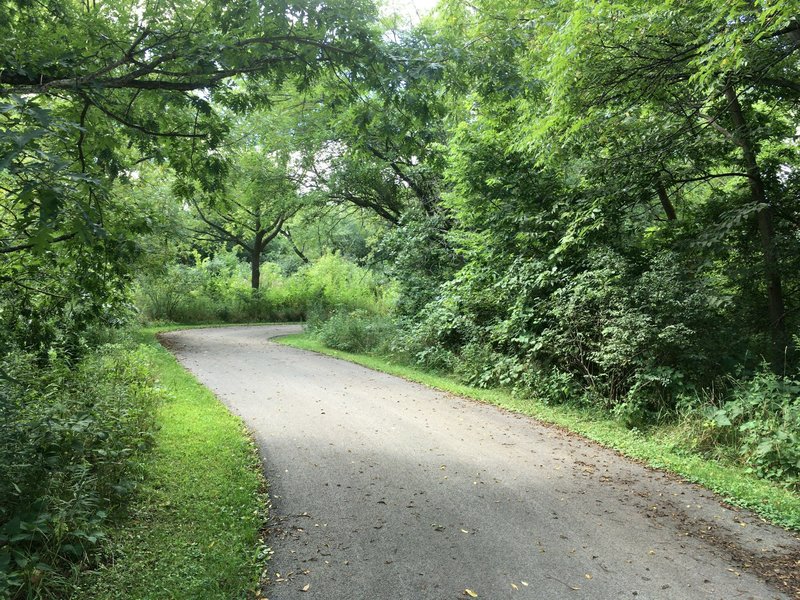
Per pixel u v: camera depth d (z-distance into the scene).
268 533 4.48
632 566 4.05
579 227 11.34
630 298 9.23
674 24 7.61
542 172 12.83
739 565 4.10
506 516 4.91
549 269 11.86
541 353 11.17
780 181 10.30
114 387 6.56
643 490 5.66
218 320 28.80
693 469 6.29
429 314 15.78
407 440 7.32
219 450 6.38
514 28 9.65
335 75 6.16
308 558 4.07
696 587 3.77
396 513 4.92
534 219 12.23
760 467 6.31
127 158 7.18
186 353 15.95
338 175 20.62
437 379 12.38
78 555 3.66
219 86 5.36
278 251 46.03
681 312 8.56
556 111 8.95
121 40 4.69
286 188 22.23
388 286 25.88
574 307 10.28
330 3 5.16
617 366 9.25
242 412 8.74
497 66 6.29
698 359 8.57
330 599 3.54
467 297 13.95
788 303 10.53
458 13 11.28
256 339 21.02
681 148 10.12
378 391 10.80
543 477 5.99
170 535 4.25
